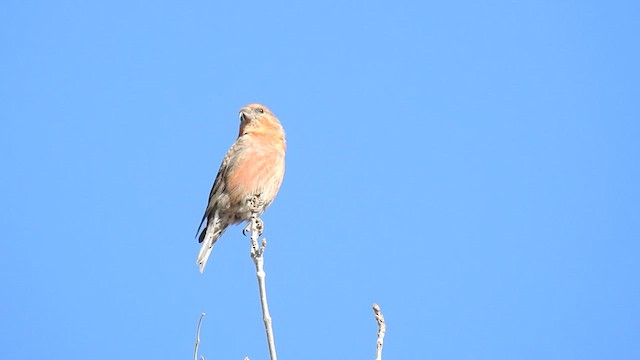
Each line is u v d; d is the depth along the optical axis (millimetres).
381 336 7219
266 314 7340
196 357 7695
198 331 7777
